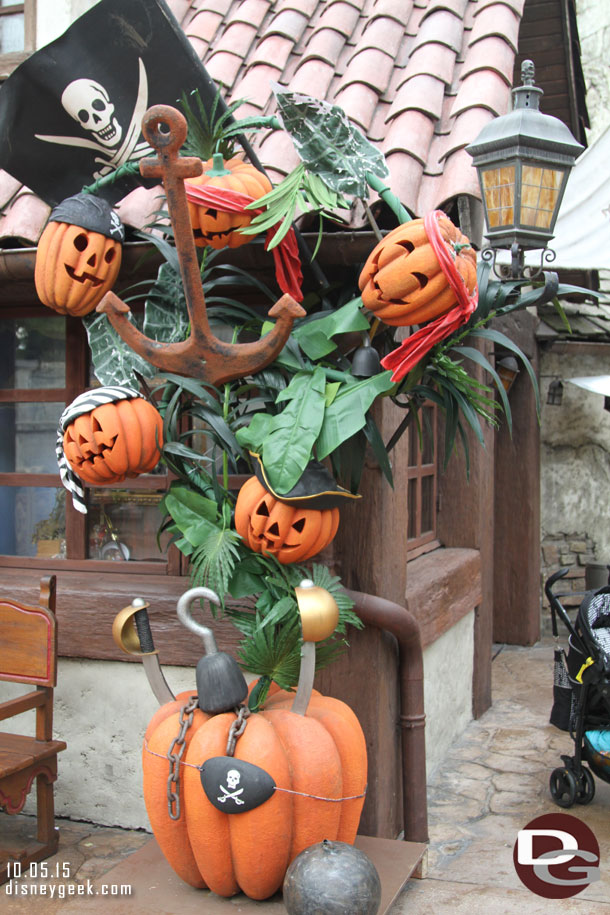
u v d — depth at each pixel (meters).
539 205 3.19
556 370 8.23
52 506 4.28
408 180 3.40
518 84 7.66
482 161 3.23
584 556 8.35
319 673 3.58
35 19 4.80
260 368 2.95
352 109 3.79
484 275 3.12
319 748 2.84
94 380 4.20
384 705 3.62
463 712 5.50
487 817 4.20
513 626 7.91
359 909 2.50
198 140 3.11
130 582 3.96
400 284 2.63
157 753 2.91
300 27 4.52
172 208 2.66
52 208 3.47
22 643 3.71
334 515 2.91
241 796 2.71
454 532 5.77
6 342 4.30
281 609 2.93
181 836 2.92
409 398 3.16
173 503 3.10
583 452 8.32
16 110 3.17
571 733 4.32
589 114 9.62
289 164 3.62
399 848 3.30
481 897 3.38
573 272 8.01
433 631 4.52
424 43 4.14
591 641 4.11
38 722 3.71
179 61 3.01
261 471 2.81
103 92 3.12
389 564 3.64
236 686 2.87
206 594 2.88
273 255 3.24
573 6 7.00
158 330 3.25
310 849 2.65
